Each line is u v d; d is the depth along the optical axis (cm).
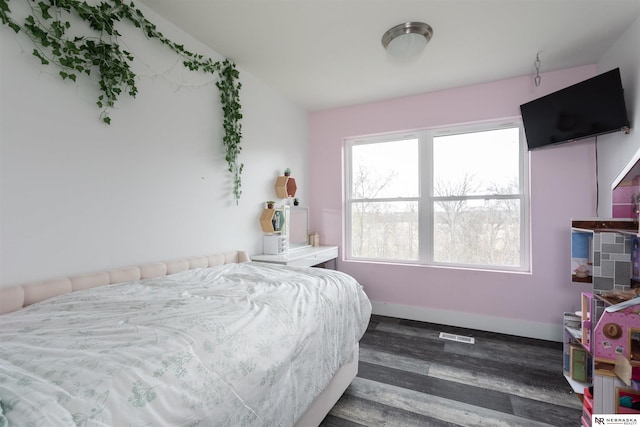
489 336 264
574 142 245
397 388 184
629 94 196
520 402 170
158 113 186
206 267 209
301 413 115
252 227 267
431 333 272
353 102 333
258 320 109
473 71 258
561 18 187
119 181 164
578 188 248
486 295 278
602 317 122
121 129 165
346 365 173
